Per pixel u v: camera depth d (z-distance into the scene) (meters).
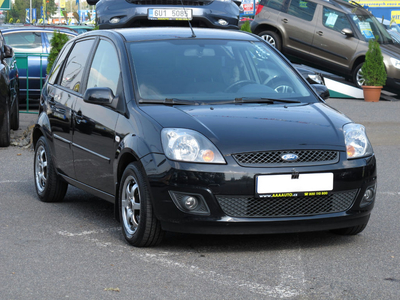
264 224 4.88
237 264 4.78
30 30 16.28
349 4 18.84
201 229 4.85
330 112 5.64
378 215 6.48
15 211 6.66
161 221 4.97
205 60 6.14
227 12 11.48
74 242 5.42
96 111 5.97
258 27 19.61
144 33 6.45
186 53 6.16
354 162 5.09
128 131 5.33
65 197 7.45
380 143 11.95
